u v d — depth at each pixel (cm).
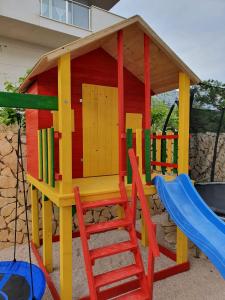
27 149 434
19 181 448
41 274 282
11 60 968
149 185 329
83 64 373
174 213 301
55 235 475
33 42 1013
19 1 858
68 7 1012
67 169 270
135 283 313
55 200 271
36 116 350
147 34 311
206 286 320
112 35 325
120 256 411
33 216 427
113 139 405
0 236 432
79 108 374
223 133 675
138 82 427
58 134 274
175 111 854
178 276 345
